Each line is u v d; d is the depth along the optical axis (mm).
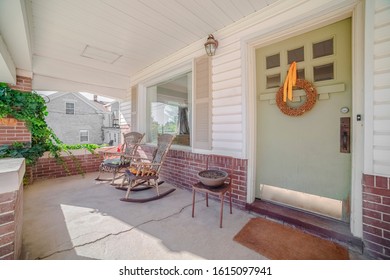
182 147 3588
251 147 2480
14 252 1306
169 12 2297
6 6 1666
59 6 2145
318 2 1854
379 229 1523
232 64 2568
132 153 3725
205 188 2150
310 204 2129
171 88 3943
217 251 1639
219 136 2756
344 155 1896
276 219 2164
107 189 3312
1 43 2223
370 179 1564
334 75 1928
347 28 1854
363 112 1635
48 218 2217
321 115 2025
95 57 3721
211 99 2840
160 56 3680
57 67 3906
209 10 2270
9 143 3451
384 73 1508
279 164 2361
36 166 3924
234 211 2434
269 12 2195
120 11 2266
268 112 2443
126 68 4383
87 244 1718
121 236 1850
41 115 3900
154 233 1907
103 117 15289
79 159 4516
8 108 3385
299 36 2156
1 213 1240
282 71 2297
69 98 13570
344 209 1907
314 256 1578
